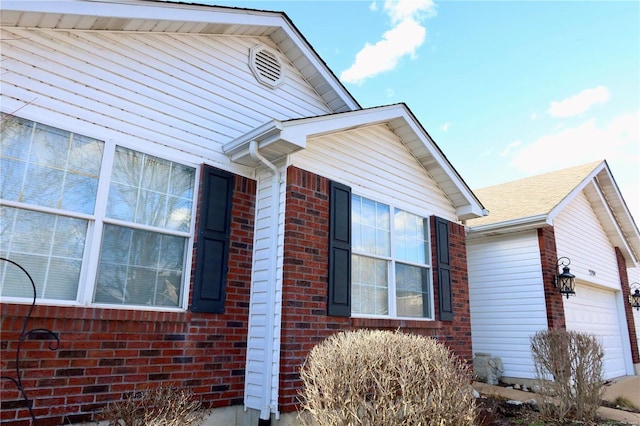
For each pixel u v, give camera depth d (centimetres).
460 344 748
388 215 679
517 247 974
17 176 383
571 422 594
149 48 512
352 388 309
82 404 380
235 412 493
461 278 795
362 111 612
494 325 973
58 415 366
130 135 470
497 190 1291
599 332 1138
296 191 533
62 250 399
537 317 909
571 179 1138
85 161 429
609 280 1245
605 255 1269
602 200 1204
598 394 634
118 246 438
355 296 591
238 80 610
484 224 963
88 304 400
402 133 721
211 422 469
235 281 525
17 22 399
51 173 404
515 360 920
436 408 305
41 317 366
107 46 472
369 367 317
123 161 459
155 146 490
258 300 525
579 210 1162
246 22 592
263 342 500
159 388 404
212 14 543
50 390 365
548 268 919
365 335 364
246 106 611
